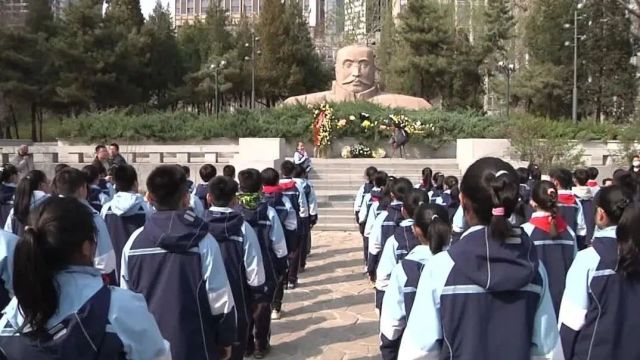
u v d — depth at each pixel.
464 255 2.73
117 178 6.11
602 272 3.47
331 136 24.91
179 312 3.73
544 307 2.78
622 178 6.66
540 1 50.31
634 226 3.35
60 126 25.41
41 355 2.41
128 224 6.02
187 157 21.72
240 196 6.23
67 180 5.23
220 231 4.95
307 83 59.78
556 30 48.94
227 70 52.19
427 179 10.77
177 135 24.88
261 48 58.22
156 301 3.75
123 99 42.28
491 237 2.72
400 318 3.94
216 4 64.19
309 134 25.39
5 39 37.22
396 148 24.53
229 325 3.93
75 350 2.42
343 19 77.31
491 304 2.70
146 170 21.06
